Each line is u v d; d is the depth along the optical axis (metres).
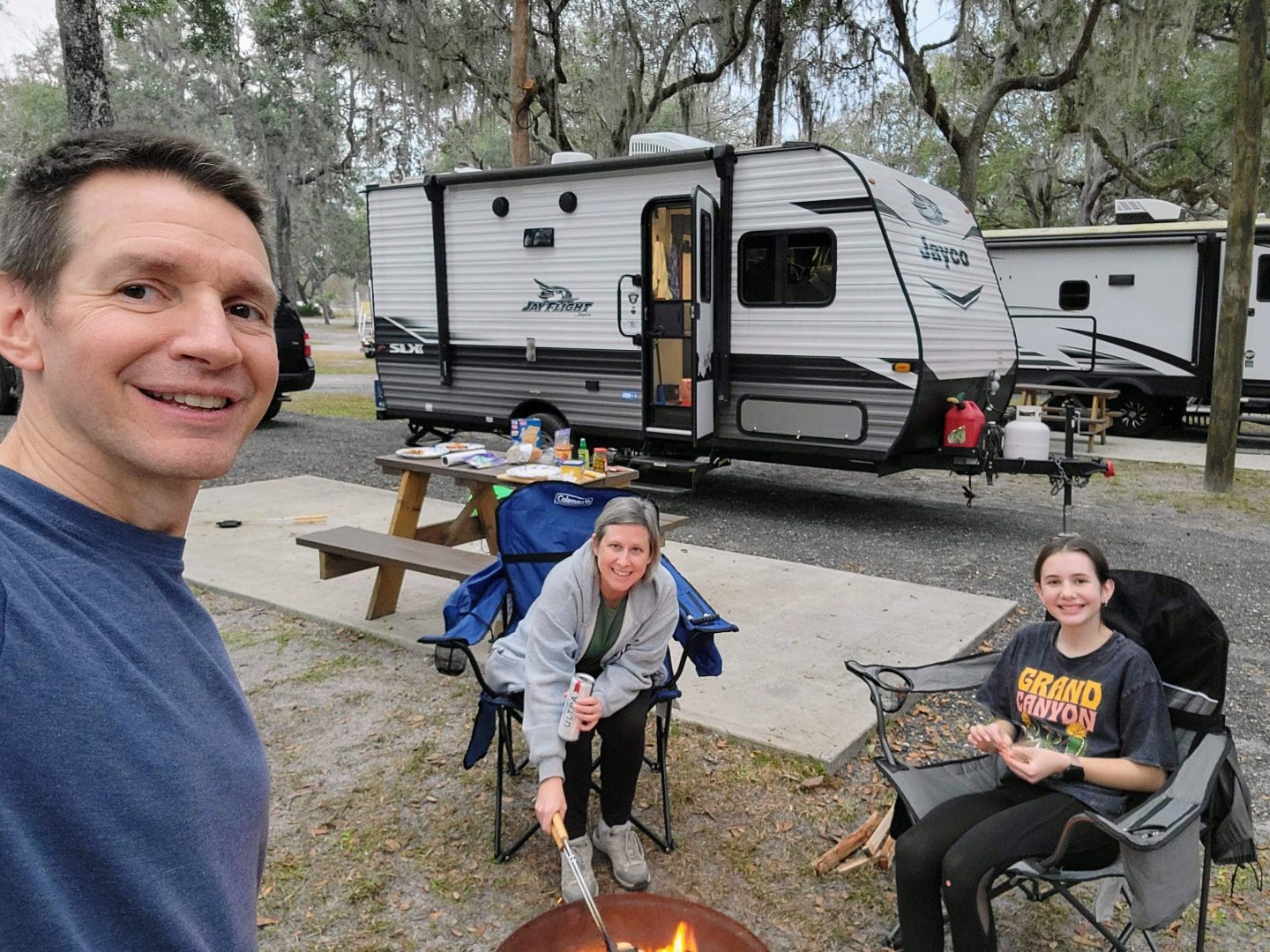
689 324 7.11
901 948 2.21
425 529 5.01
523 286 7.96
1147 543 6.52
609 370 7.57
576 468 4.93
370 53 14.58
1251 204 7.81
